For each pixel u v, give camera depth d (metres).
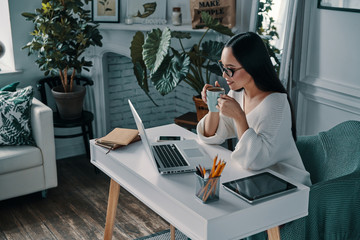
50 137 3.53
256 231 1.81
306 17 3.48
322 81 3.48
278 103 2.14
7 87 3.76
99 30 4.30
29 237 3.13
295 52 3.59
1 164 3.34
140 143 2.38
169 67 3.56
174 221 1.86
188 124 4.07
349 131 2.33
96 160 2.41
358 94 3.21
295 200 1.88
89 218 3.38
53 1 3.71
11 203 3.59
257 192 1.84
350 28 3.21
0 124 3.44
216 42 3.75
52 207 3.54
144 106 4.98
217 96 2.19
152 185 1.95
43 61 3.79
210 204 1.78
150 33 3.61
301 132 3.76
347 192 2.12
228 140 3.93
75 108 4.05
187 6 4.27
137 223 3.30
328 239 2.19
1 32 4.22
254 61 2.10
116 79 4.71
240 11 3.95
